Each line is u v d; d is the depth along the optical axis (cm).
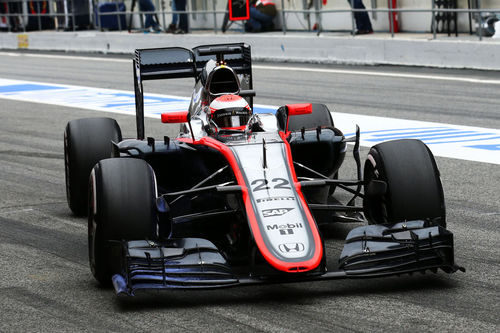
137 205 1875
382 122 4550
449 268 1833
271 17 8812
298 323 1670
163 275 1745
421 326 1631
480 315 1686
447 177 3125
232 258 1977
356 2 7588
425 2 7369
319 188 2292
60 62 9769
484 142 3816
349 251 1845
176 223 2080
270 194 1881
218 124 2206
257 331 1633
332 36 7856
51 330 1691
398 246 1825
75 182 2627
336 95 5697
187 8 9475
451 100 5184
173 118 2144
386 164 1962
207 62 2589
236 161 1983
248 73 2811
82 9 11575
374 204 2056
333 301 1800
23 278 2058
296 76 6950
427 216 1931
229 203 2019
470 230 2384
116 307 1817
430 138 3984
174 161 2216
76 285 1991
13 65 9662
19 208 2858
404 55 7069
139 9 10069
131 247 1789
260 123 2234
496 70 6356
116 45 10425
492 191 2872
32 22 12200
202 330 1652
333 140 2380
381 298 1811
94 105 5909
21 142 4300
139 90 2728
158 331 1658
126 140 2264
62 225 2608
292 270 1709
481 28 6606
